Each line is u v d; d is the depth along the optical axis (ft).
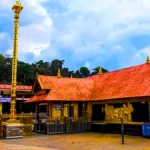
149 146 57.72
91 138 77.15
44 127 94.94
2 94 189.37
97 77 118.93
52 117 96.89
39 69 306.35
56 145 61.62
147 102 80.07
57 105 103.86
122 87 94.12
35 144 63.77
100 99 96.99
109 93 96.68
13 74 82.07
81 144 63.16
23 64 294.66
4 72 280.72
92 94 106.52
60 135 88.69
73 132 97.71
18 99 184.75
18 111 188.24
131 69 102.47
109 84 103.96
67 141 69.97
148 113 79.41
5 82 265.34
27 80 281.33
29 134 87.97
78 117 101.45
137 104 84.33
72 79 113.19
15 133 79.77
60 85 106.11
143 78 89.40
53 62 366.02
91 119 103.86
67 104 108.06
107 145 60.44
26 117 88.43
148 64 96.73
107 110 97.19
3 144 63.41
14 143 66.13
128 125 87.30
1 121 80.43
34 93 113.60
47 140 73.05
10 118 82.07
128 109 87.25
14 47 83.41
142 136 79.05
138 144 61.67
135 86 88.07
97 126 101.65
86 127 101.55
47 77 107.86
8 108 186.09
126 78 98.58
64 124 96.78
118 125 91.81
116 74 108.27
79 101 103.76
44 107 140.26
